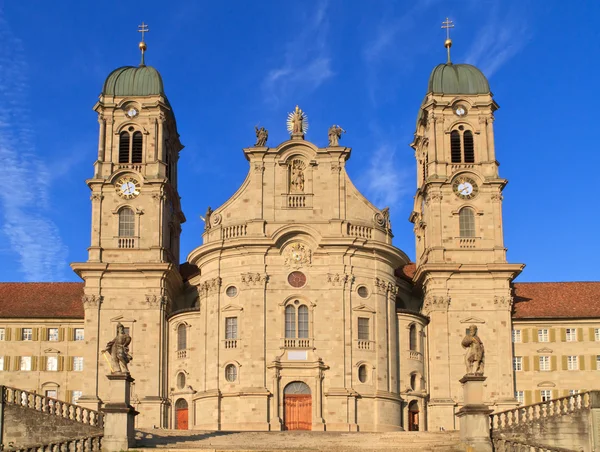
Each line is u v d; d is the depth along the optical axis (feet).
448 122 313.73
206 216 297.12
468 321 299.17
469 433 193.77
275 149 291.58
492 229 305.94
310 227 282.56
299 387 276.21
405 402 286.05
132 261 300.81
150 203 305.53
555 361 305.94
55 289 330.34
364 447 203.31
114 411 193.88
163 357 294.46
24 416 205.67
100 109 312.50
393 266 294.46
